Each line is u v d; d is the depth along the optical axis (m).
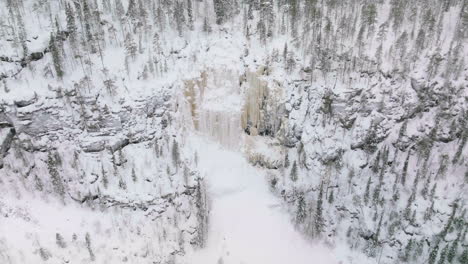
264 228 71.69
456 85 80.44
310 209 72.31
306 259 68.31
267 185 77.12
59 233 65.44
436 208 71.69
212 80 82.19
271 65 80.94
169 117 79.50
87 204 70.25
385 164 76.81
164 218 71.62
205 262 67.81
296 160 79.31
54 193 69.75
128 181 72.44
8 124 71.81
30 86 73.38
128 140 76.44
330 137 78.88
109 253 65.25
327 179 75.75
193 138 81.06
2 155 70.44
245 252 69.06
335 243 70.00
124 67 79.81
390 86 81.00
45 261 61.84
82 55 80.25
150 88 77.69
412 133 79.44
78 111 74.12
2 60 75.44
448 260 65.62
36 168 71.69
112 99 75.50
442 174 75.31
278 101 79.38
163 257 66.75
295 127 79.38
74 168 72.00
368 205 73.00
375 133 79.00
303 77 81.06
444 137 78.88
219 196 75.12
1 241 62.53
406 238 69.62
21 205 67.44
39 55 78.00
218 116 81.06
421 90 80.62
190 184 74.00
